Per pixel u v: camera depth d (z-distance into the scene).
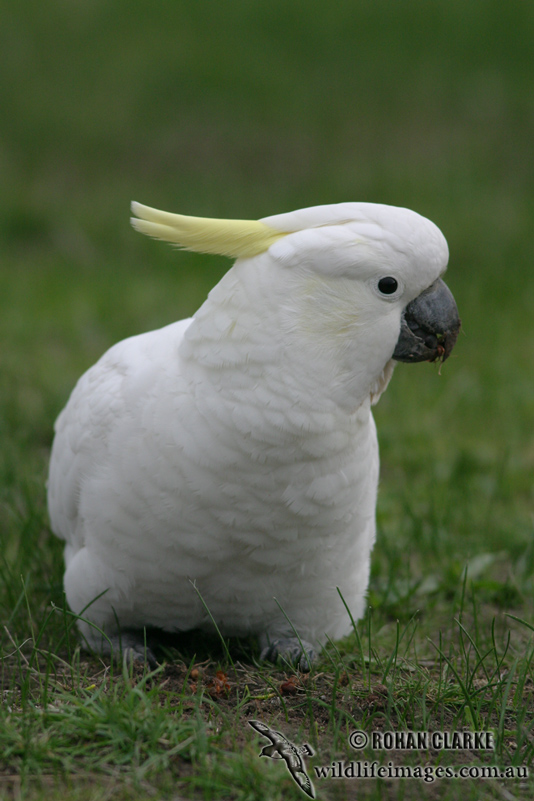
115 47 29.75
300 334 5.74
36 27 30.48
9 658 6.75
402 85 28.42
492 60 29.78
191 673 6.23
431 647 7.35
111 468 6.12
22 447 10.64
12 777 4.92
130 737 5.19
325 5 32.28
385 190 22.89
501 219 21.38
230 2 32.44
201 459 5.80
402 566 8.98
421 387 13.76
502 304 17.23
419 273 5.85
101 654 6.84
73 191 23.31
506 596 8.41
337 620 6.83
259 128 26.14
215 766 4.96
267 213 21.47
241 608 6.44
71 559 6.95
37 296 17.08
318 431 5.78
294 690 6.07
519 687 6.06
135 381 6.20
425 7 32.34
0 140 25.31
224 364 5.81
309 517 5.99
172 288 17.77
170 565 6.12
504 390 13.55
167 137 25.73
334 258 5.69
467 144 25.70
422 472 11.25
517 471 11.21
